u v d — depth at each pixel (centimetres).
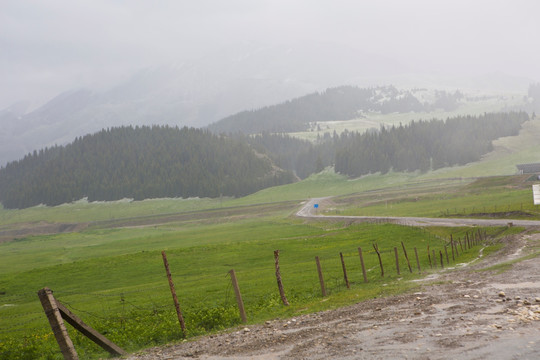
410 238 7769
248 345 1463
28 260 13162
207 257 8719
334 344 1283
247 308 2592
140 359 1537
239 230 16425
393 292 2372
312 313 2044
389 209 17250
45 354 1994
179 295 4394
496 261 3634
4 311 5438
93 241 18962
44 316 4409
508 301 1627
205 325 2130
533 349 984
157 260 8831
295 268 5772
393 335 1290
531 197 13425
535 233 5744
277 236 12406
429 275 3269
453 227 7950
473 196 17850
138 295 5031
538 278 2209
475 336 1156
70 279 7838
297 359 1180
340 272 4678
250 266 7138
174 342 1823
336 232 11106
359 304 2080
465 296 1844
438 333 1240
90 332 1642
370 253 6594
